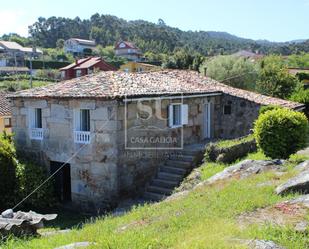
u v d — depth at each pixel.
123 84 14.59
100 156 13.27
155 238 6.24
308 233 5.63
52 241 7.56
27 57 96.50
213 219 6.87
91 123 13.38
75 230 8.73
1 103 28.95
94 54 115.88
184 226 6.89
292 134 11.35
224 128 18.98
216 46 147.00
